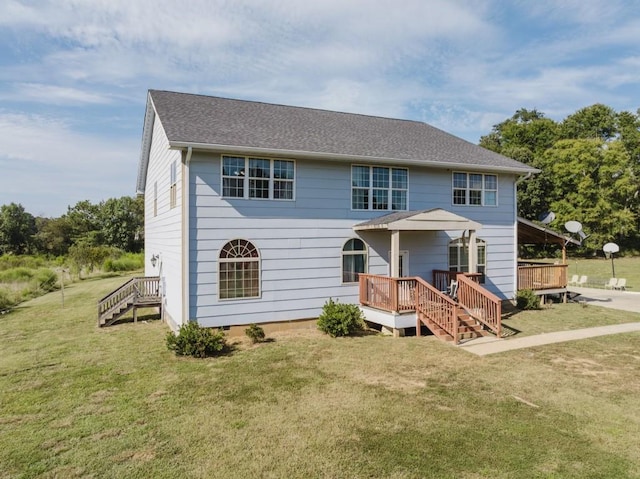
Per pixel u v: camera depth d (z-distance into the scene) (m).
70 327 14.09
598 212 40.25
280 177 12.54
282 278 12.55
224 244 11.73
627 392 7.61
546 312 15.78
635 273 32.03
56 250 54.97
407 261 14.70
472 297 12.75
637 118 47.31
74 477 4.95
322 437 5.89
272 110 16.23
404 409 6.86
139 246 57.84
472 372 8.77
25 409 7.00
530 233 18.86
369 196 13.95
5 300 19.64
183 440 5.84
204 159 11.46
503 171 15.97
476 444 5.67
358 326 12.50
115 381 8.38
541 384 8.02
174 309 12.69
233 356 10.02
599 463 5.18
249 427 6.24
